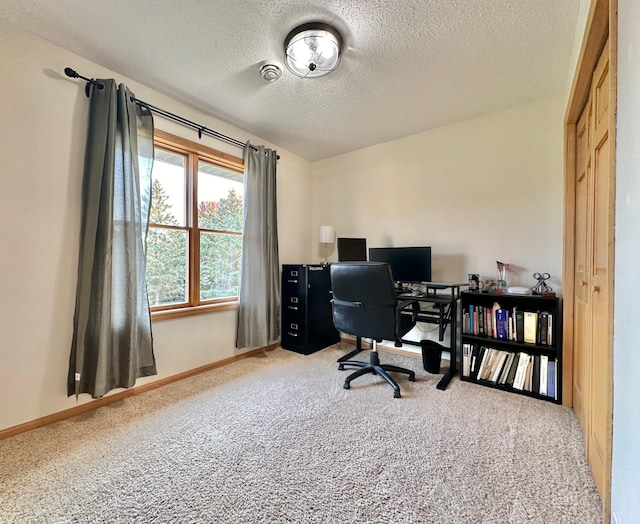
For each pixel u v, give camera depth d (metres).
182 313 2.54
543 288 2.31
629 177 0.80
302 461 1.48
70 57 1.92
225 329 2.91
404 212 3.27
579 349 1.87
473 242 2.82
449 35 1.77
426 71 2.12
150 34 1.78
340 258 3.32
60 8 1.58
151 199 2.29
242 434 1.71
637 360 0.73
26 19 1.66
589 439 1.44
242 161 3.09
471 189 2.84
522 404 2.06
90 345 1.92
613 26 0.92
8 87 1.69
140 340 2.20
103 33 1.77
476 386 2.37
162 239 2.52
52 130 1.84
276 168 3.48
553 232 2.44
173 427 1.79
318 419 1.87
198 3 1.55
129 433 1.72
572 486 1.30
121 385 2.06
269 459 1.49
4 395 1.68
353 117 2.82
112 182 1.98
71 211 1.92
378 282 2.19
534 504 1.21
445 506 1.20
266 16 1.65
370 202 3.55
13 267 1.71
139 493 1.27
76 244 1.95
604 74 1.28
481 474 1.38
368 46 1.86
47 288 1.83
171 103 2.48
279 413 1.95
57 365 1.87
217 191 2.95
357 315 2.36
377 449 1.57
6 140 1.68
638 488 0.72
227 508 1.19
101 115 1.97
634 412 0.75
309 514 1.16
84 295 1.92
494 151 2.71
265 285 3.14
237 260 3.13
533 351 2.32
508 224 2.64
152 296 2.44
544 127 2.48
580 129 1.89
